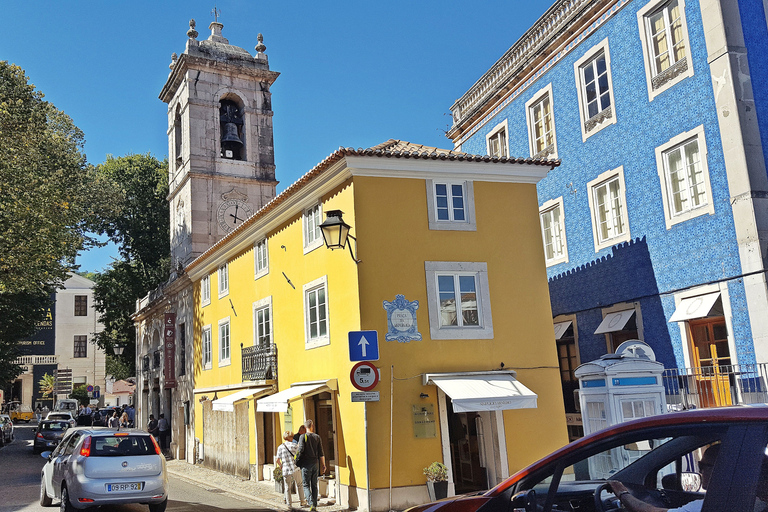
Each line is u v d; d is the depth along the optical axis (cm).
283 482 1532
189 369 2695
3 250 2139
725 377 1284
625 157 1581
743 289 1256
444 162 1470
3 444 3372
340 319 1451
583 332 1736
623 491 328
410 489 1318
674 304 1428
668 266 1448
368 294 1379
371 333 1219
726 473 282
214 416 2283
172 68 3253
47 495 1345
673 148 1442
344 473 1402
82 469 1150
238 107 3138
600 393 1002
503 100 2111
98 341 4269
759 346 1217
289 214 1742
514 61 2033
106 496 1140
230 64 3052
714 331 1348
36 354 6506
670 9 1452
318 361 1554
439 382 1354
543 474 361
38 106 2397
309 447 1318
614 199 1631
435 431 1363
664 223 1459
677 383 1404
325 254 1533
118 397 5938
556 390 1477
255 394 1808
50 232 2331
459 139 2406
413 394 1367
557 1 1809
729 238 1289
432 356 1400
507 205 1532
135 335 4050
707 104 1341
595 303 1688
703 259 1351
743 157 1255
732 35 1302
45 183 2308
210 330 2425
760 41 1323
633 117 1552
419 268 1428
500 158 1499
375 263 1397
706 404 1333
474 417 1479
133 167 4231
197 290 2622
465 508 384
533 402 1323
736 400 1248
